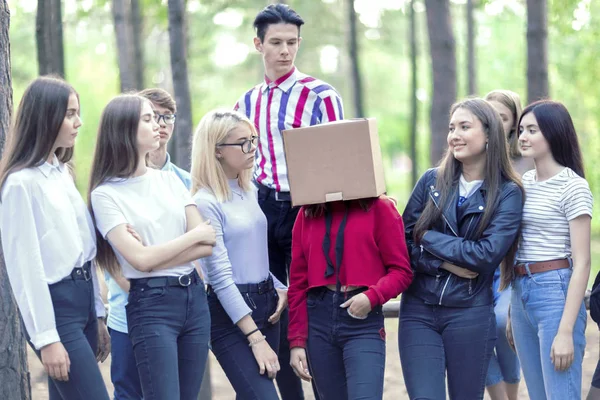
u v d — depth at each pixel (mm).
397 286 4000
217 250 4129
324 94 4934
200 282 3998
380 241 4066
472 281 4070
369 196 3992
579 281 4035
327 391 4129
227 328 4211
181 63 6418
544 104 4254
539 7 7809
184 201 4031
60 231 3641
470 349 4047
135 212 3855
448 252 3992
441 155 8703
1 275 4477
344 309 4039
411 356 4094
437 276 4086
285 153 4078
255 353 4105
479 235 4055
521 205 4105
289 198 4930
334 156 4016
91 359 3678
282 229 4961
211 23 19328
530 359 4285
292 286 4230
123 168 3887
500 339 5094
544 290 4133
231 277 4133
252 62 27094
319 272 4098
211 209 4152
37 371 7715
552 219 4141
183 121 6430
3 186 3582
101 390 3684
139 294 3816
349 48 13750
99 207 3822
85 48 23125
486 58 22281
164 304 3812
